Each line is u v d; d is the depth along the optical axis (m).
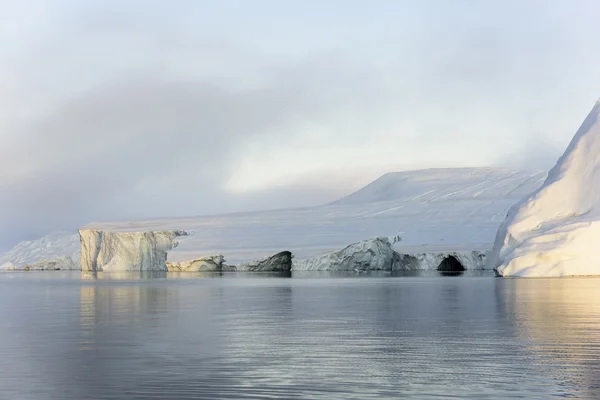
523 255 58.56
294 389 15.54
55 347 21.47
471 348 20.67
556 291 41.91
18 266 153.38
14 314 33.16
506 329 24.72
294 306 36.66
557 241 57.59
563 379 16.31
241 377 16.75
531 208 62.19
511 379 16.34
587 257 56.31
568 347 20.59
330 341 22.56
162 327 26.78
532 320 27.27
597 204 59.47
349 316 30.62
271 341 22.61
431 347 21.05
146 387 15.78
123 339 23.25
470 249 103.50
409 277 75.31
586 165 61.91
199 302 40.34
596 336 22.69
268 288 55.94
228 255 107.69
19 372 17.47
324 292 49.09
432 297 41.44
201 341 22.70
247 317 30.66
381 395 14.95
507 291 43.47
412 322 27.67
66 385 15.99
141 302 40.72
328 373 17.20
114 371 17.50
